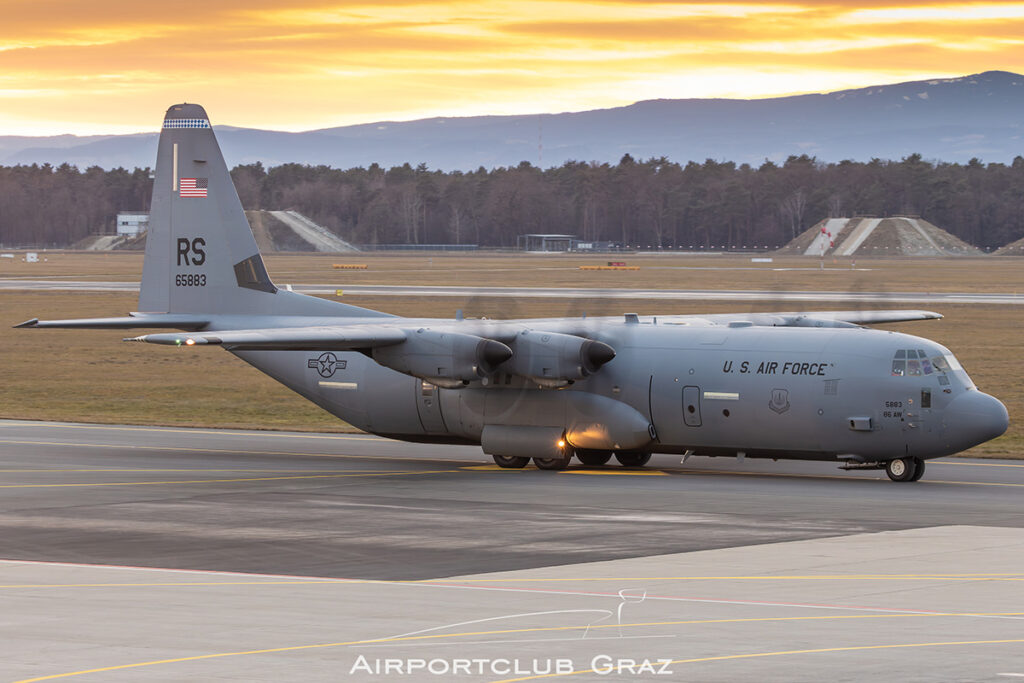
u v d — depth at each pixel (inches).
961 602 1785.2
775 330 3358.8
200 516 2645.2
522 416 3486.7
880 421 3139.8
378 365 3722.9
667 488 3083.2
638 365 3403.1
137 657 1464.1
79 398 5718.5
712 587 1900.8
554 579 1972.2
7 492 2992.1
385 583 1943.9
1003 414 3097.9
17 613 1720.0
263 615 1707.7
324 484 3154.5
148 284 4023.1
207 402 5600.4
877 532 2421.3
